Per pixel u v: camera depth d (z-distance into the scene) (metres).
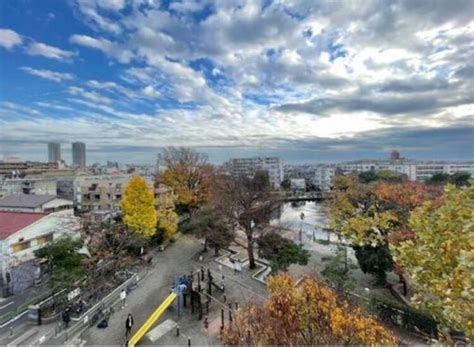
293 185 130.62
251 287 27.59
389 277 29.12
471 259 7.33
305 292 12.91
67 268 23.44
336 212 36.16
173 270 31.81
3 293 25.23
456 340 9.98
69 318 21.05
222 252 37.56
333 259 26.91
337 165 154.75
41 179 52.94
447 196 10.33
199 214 37.47
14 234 26.95
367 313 18.80
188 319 22.19
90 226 31.25
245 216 32.19
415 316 19.34
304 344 11.08
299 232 47.62
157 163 76.69
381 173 80.31
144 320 21.89
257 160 130.00
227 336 13.37
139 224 33.97
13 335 19.48
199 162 55.19
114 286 27.14
